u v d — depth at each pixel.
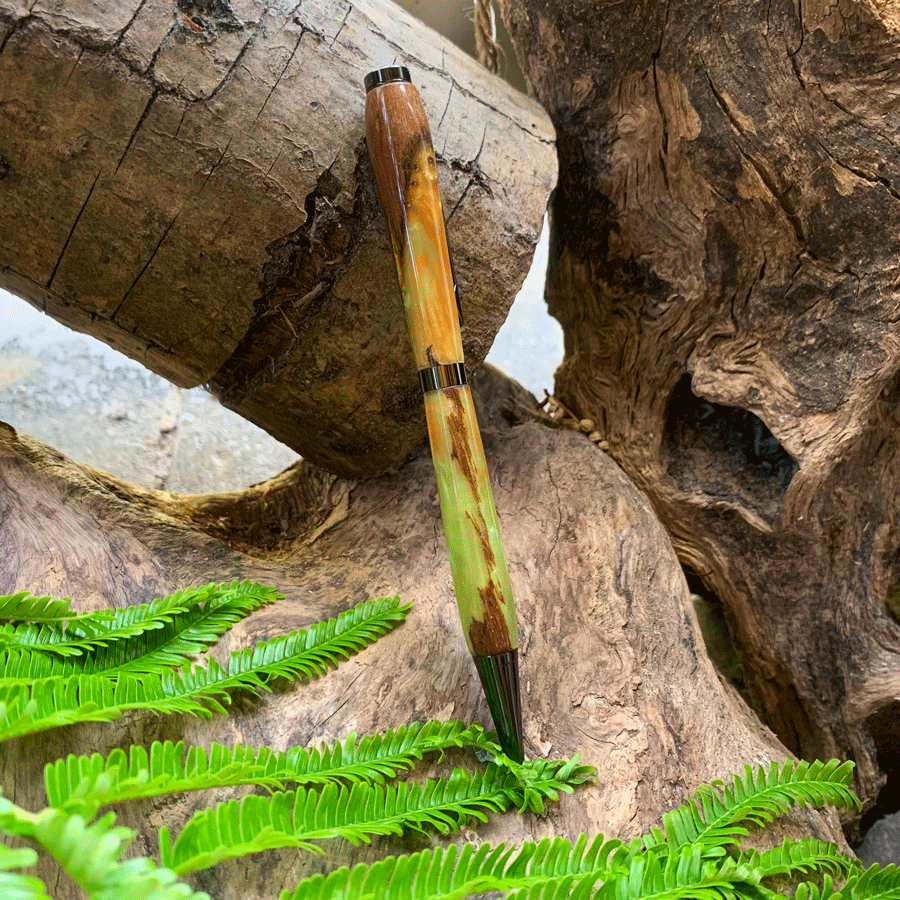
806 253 0.49
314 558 0.49
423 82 0.46
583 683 0.46
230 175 0.44
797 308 0.49
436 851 0.40
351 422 0.48
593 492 0.49
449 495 0.44
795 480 0.50
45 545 0.45
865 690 0.52
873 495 0.51
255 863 0.42
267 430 0.49
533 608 0.47
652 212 0.50
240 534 0.50
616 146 0.50
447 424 0.44
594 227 0.51
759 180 0.49
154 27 0.43
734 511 0.52
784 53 0.47
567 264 0.53
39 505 0.46
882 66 0.46
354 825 0.41
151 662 0.43
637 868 0.41
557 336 0.71
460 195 0.46
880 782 0.52
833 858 0.43
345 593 0.47
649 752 0.45
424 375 0.44
